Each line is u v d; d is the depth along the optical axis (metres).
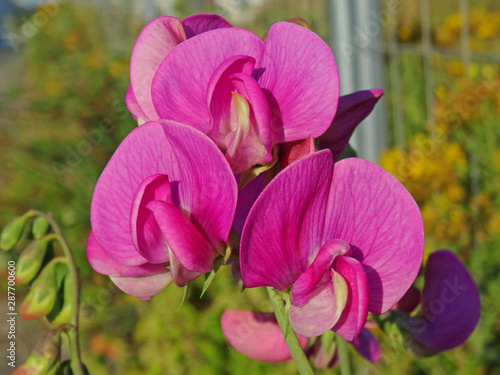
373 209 0.07
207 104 0.07
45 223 0.11
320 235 0.07
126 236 0.08
